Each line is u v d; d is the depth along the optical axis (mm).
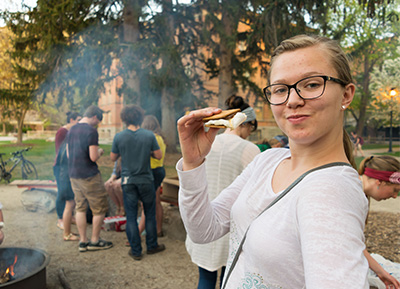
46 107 12391
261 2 10289
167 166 10688
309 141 679
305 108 666
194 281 2973
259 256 672
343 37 11695
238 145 2049
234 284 755
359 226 554
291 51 707
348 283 474
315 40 697
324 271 491
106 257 3480
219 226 989
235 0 11203
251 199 806
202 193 932
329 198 562
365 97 20703
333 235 516
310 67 661
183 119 885
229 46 11289
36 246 3713
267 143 3314
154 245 3590
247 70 13234
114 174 4602
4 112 11727
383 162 1704
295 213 628
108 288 2822
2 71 10617
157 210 4109
